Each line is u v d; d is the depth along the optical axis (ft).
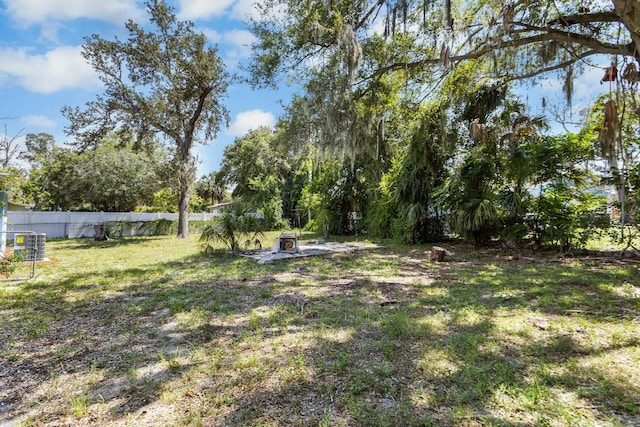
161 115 42.19
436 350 8.18
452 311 11.23
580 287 14.08
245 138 73.41
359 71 23.45
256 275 18.52
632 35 14.62
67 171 63.36
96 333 10.00
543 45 19.61
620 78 15.88
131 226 51.34
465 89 27.22
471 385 6.51
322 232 46.70
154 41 40.06
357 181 43.88
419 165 30.83
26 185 24.21
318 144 25.98
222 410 5.98
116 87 39.63
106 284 16.83
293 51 23.76
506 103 27.07
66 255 28.30
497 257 23.39
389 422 5.47
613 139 16.02
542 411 5.61
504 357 7.69
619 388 6.23
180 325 10.58
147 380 7.10
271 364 7.71
